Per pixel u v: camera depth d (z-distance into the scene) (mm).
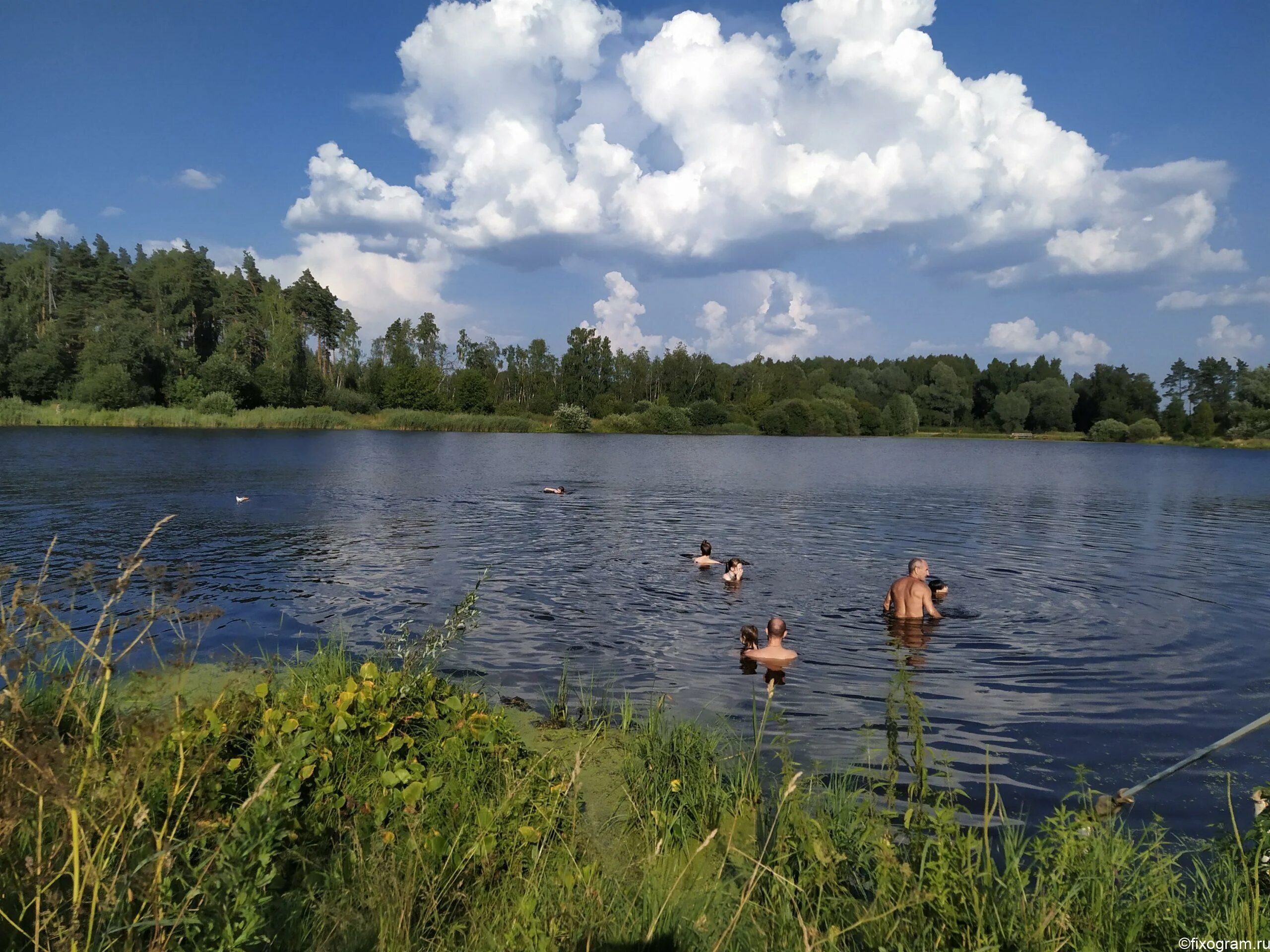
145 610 4652
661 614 12734
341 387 112562
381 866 4285
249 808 4105
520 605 13102
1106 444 107688
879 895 4074
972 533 22438
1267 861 4582
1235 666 10266
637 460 53375
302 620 11805
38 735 3557
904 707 8594
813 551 19016
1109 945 3793
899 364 164500
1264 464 62406
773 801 5926
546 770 6098
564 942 3818
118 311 84375
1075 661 10461
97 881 3088
